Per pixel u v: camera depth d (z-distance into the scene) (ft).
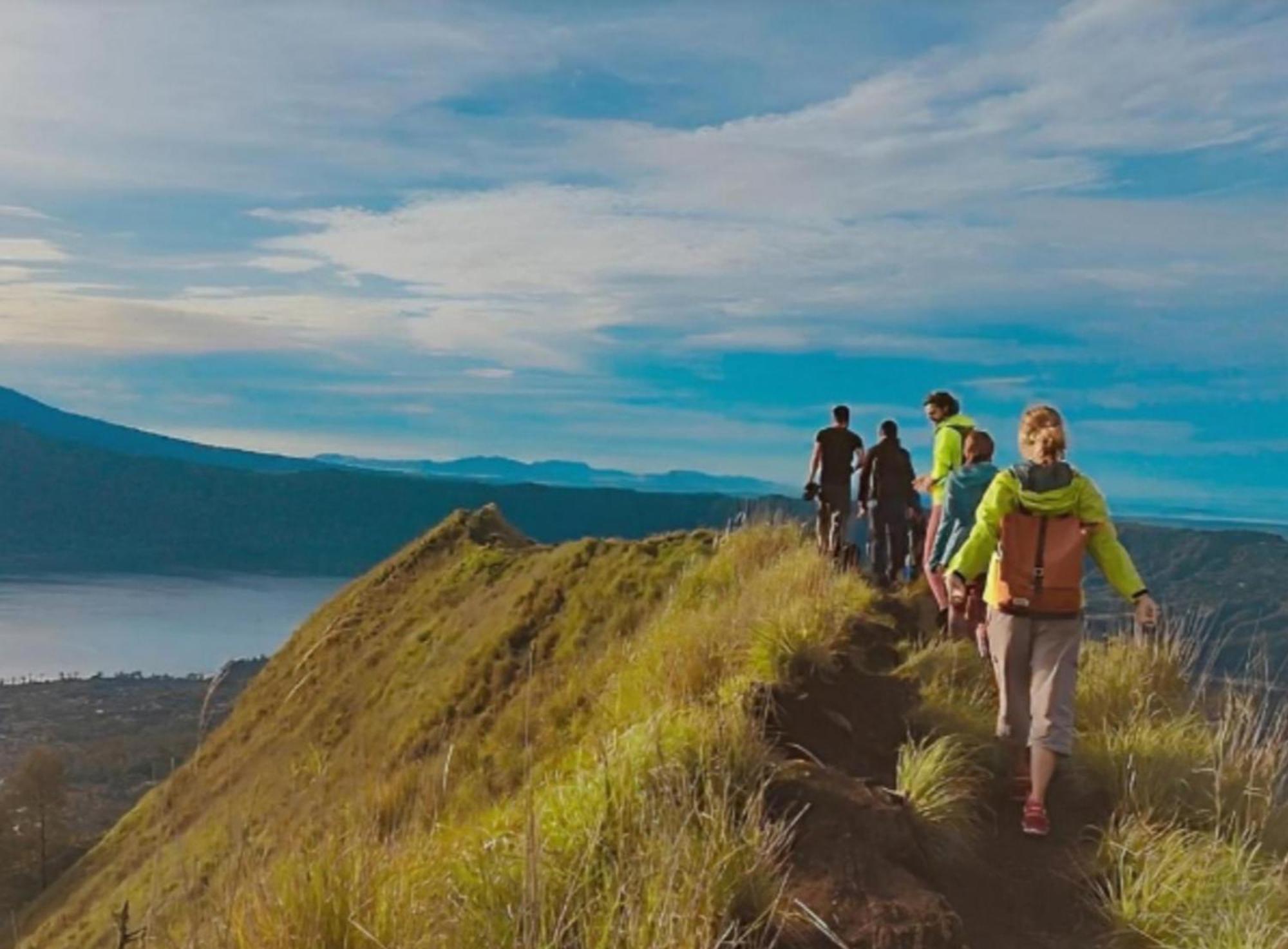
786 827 16.62
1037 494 19.22
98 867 88.17
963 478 28.91
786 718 21.80
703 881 13.76
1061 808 20.15
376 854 13.80
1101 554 19.21
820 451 44.65
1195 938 15.74
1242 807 19.84
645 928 12.49
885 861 16.35
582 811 16.26
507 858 14.90
